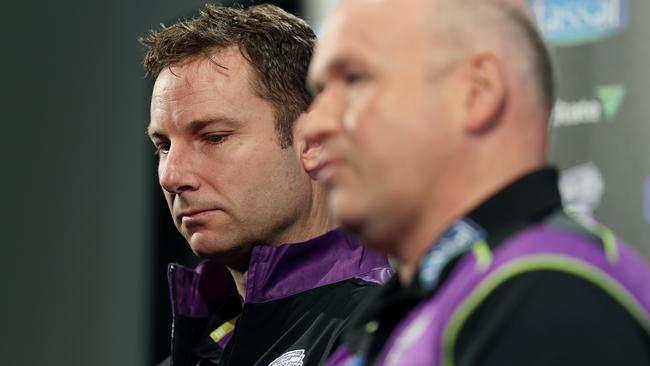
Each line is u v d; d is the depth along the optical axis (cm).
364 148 278
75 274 970
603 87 630
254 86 468
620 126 624
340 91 289
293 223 475
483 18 281
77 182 971
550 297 247
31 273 991
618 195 623
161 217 929
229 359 471
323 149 290
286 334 465
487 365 245
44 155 989
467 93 276
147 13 927
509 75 277
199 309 519
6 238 1001
